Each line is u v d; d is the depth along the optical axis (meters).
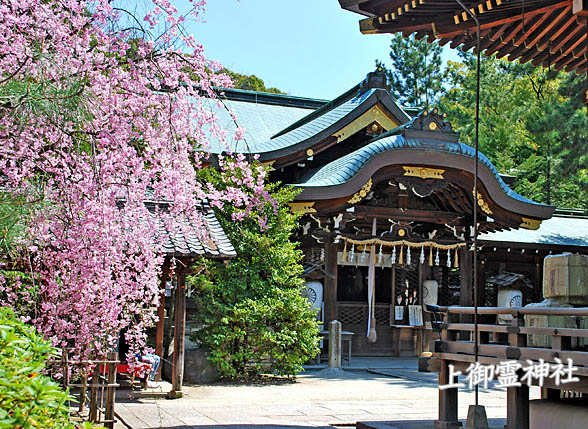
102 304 6.14
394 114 17.22
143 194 6.65
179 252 9.87
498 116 27.98
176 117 6.68
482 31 6.76
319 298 15.98
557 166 19.73
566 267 7.32
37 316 6.28
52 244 5.85
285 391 11.55
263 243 13.20
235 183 12.67
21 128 5.34
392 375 14.34
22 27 5.55
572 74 17.45
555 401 6.67
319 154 17.86
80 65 5.79
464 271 16.64
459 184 15.54
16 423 2.86
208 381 12.48
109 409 6.82
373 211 15.80
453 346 7.27
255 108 21.81
